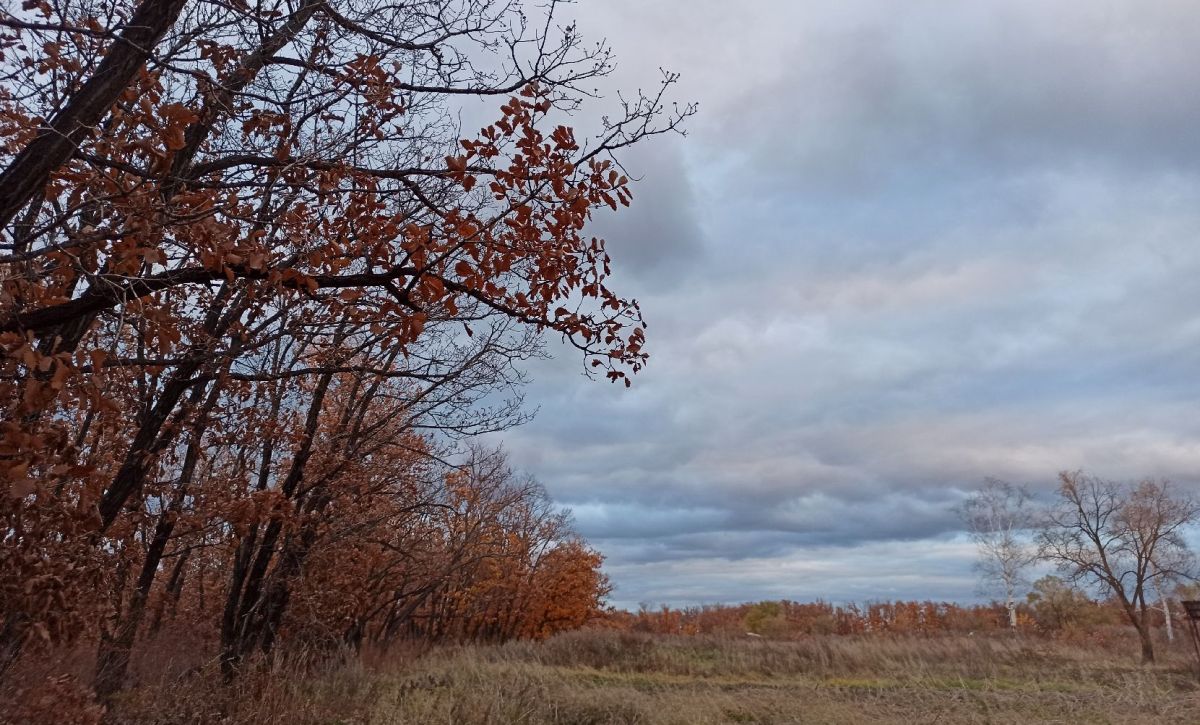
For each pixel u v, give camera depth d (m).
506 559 33.53
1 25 4.39
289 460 15.69
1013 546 45.25
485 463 20.91
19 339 3.73
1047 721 14.83
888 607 65.94
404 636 28.02
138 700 10.16
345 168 5.80
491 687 15.65
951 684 20.84
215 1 5.25
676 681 22.56
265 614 14.73
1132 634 42.38
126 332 7.16
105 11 5.34
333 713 12.27
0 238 4.66
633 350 6.74
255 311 8.84
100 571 6.46
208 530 10.75
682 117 6.22
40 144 4.58
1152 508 30.69
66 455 4.15
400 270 5.62
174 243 5.27
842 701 17.45
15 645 7.05
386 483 15.58
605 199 6.27
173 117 4.55
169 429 9.45
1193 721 14.95
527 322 6.33
